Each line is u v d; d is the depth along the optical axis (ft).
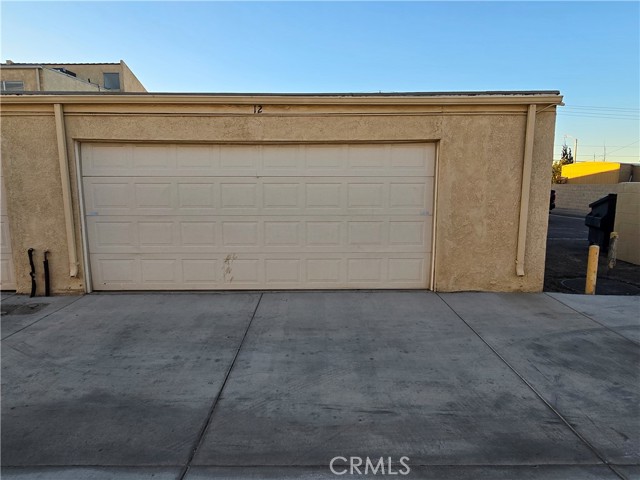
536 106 19.86
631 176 104.58
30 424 10.04
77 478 8.28
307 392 11.53
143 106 19.95
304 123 20.27
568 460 8.80
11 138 20.01
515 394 11.40
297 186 21.08
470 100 19.71
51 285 20.93
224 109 20.07
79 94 19.49
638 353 14.02
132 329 16.24
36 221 20.58
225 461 8.77
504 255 21.12
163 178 20.86
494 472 8.46
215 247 21.34
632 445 9.27
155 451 9.07
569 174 128.16
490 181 20.58
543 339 15.21
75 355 13.88
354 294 21.01
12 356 13.80
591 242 36.47
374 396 11.32
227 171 20.89
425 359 13.56
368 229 21.40
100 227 21.08
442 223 20.84
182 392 11.53
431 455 8.96
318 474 8.41
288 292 21.38
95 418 10.30
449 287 21.27
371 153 20.95
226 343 14.87
